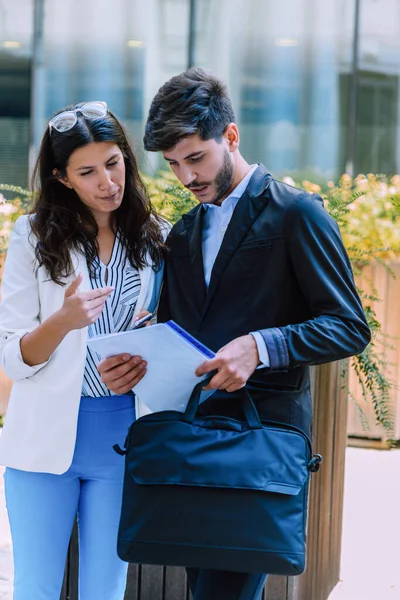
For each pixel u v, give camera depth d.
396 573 4.91
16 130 9.09
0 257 6.61
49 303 2.95
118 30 8.84
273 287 2.70
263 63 8.69
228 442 2.60
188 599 3.88
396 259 6.54
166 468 2.59
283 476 2.58
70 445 2.92
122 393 2.75
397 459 6.89
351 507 5.90
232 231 2.73
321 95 8.66
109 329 2.99
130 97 8.88
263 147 8.78
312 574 4.11
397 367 6.93
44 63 9.00
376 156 8.64
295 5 8.60
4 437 3.01
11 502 3.03
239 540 2.55
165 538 2.59
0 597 4.38
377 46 8.55
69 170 2.88
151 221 3.04
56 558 3.02
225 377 2.55
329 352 2.59
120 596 3.12
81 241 2.96
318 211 2.68
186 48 8.75
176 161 2.69
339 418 4.54
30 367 2.84
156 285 3.06
